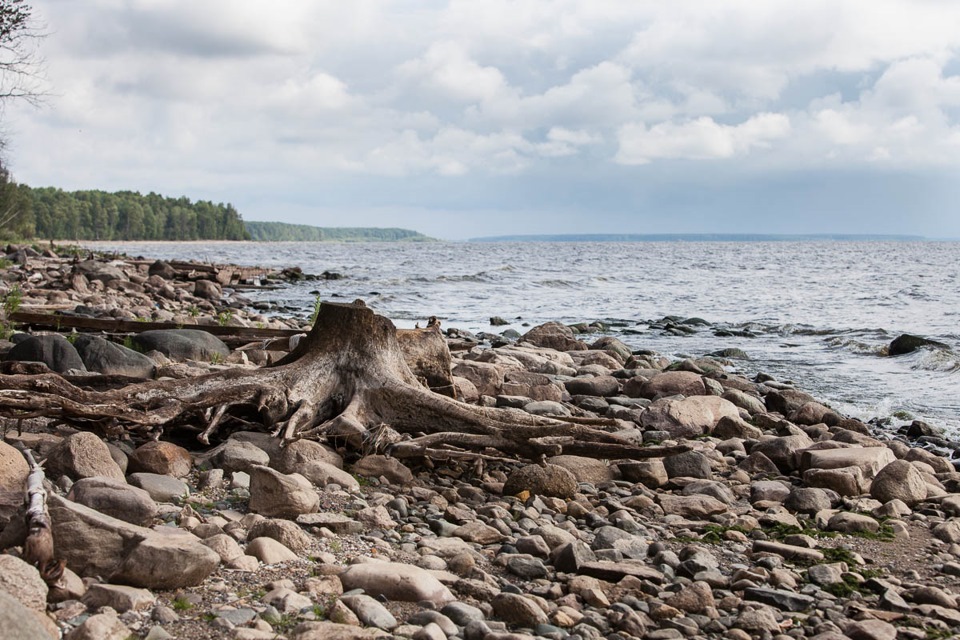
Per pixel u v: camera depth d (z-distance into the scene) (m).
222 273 39.34
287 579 4.60
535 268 63.97
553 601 4.86
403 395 7.68
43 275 28.95
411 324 24.77
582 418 8.68
